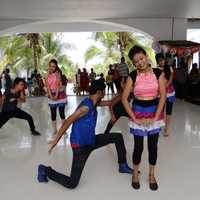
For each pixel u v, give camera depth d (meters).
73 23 12.36
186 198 2.97
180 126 5.83
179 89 9.65
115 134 3.45
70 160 4.01
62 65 18.31
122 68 9.99
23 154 4.30
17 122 6.37
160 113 2.97
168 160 3.98
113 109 4.39
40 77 12.02
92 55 18.78
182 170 3.65
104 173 3.57
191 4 8.32
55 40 18.39
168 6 8.56
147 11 9.38
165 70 4.80
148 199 2.96
